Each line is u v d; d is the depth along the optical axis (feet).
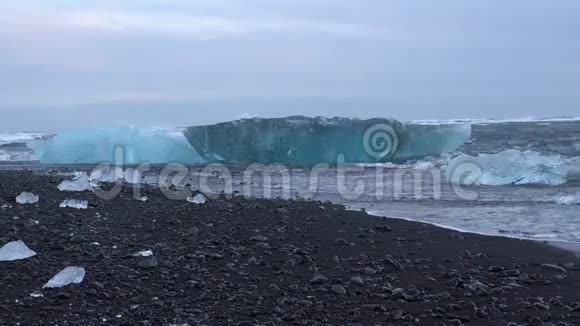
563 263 24.27
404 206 41.78
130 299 18.25
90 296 18.31
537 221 35.19
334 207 39.14
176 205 37.32
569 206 40.37
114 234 27.17
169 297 18.67
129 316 16.84
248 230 30.19
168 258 23.21
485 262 24.48
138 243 25.62
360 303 18.70
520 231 32.12
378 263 23.93
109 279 20.02
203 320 16.76
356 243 27.94
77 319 16.48
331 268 23.06
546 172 51.42
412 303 18.76
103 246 24.49
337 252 25.95
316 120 72.84
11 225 27.30
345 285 20.67
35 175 51.49
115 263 21.94
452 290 20.10
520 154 54.08
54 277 19.30
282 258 24.43
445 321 17.12
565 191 46.85
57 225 28.07
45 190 39.27
